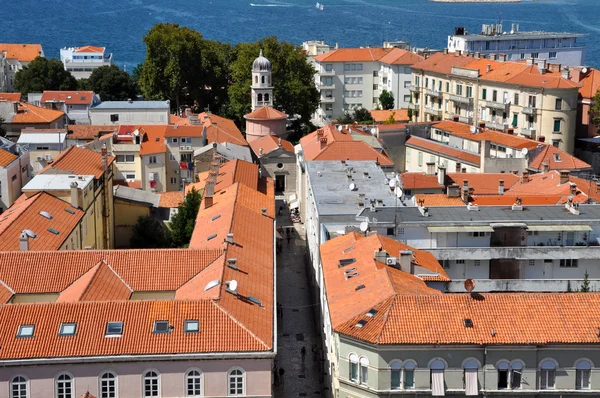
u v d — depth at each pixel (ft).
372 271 389.39
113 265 411.95
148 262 414.21
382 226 456.45
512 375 344.28
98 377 341.41
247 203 533.14
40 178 546.26
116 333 347.15
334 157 645.10
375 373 341.41
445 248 449.06
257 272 418.51
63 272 406.82
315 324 497.05
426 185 598.75
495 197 537.24
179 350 342.64
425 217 466.70
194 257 419.54
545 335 342.23
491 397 343.87
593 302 355.15
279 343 471.21
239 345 345.92
